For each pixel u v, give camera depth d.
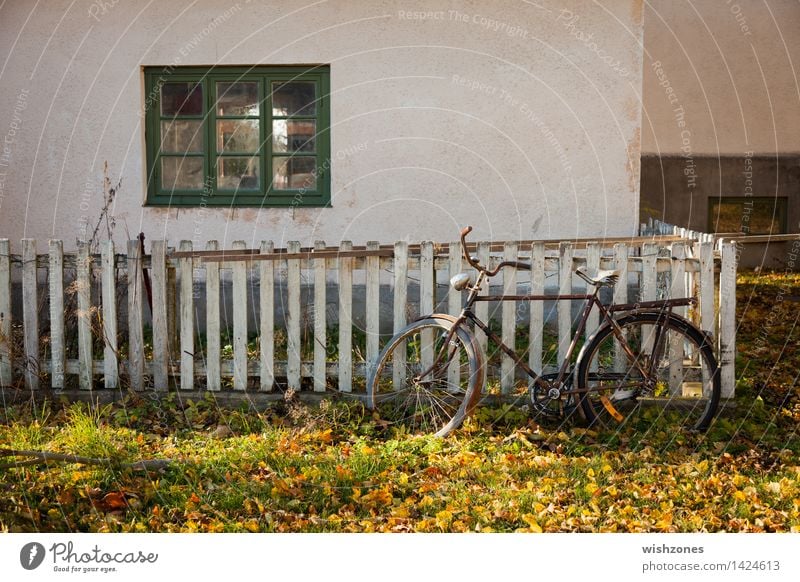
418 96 8.27
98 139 8.38
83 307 5.88
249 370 5.88
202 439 5.29
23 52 8.33
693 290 5.77
